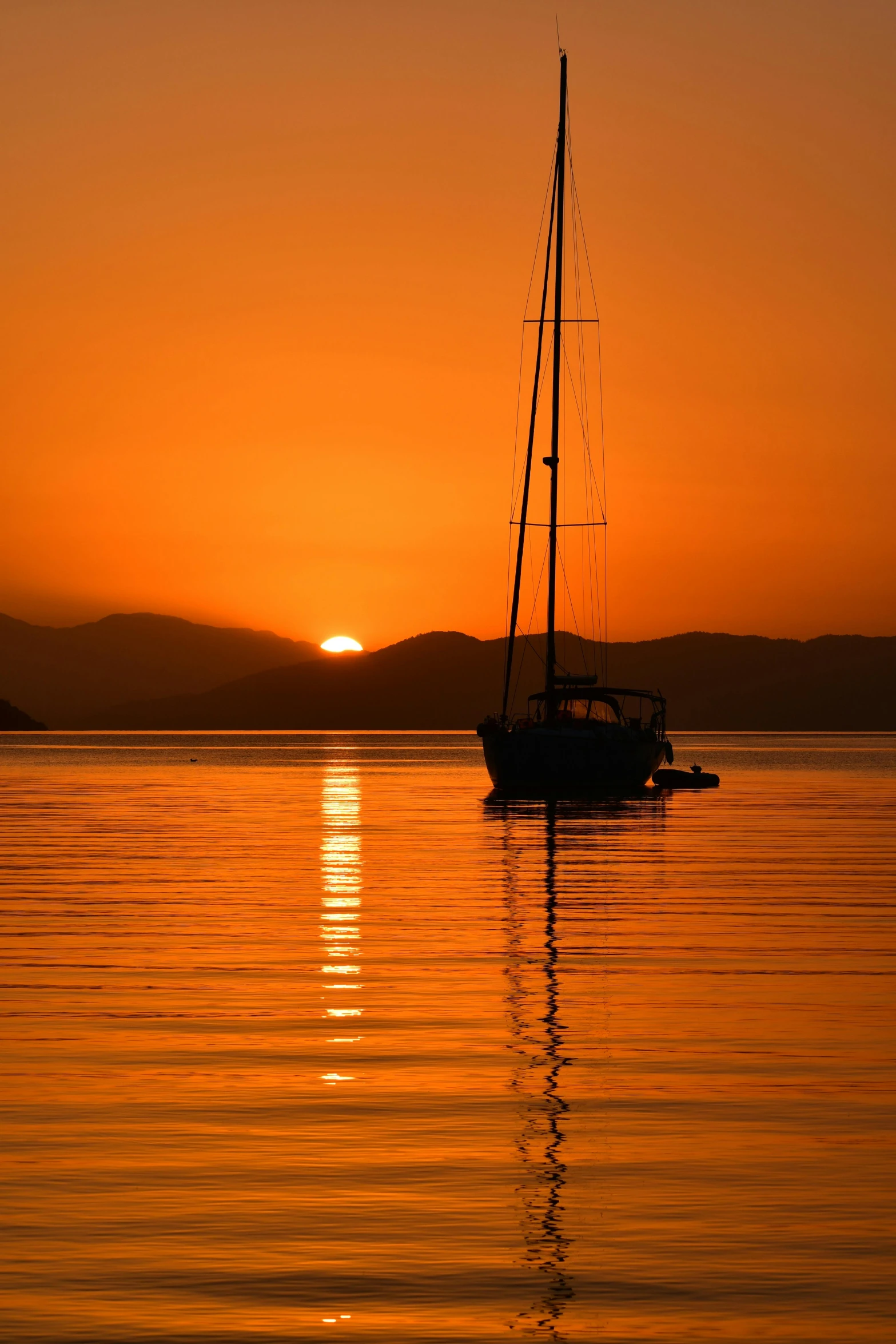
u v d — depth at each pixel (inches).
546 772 5236.2
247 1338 627.2
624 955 1711.4
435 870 2726.4
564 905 2193.7
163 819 4352.9
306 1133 946.7
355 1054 1185.4
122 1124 967.0
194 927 1937.7
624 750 5246.1
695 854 3085.6
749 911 2122.3
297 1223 769.6
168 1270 702.5
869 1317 649.6
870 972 1593.3
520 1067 1142.3
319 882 2516.0
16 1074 1114.7
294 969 1600.6
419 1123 972.6
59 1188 827.4
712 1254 725.3
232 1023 1312.7
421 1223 770.8
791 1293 676.1
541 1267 708.7
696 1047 1216.2
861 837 3597.4
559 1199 811.4
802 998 1437.0
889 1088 1072.2
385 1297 673.0
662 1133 949.2
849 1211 790.5
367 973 1576.0
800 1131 955.3
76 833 3735.2
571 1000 1422.2
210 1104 1021.8
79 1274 697.6
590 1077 1107.3
